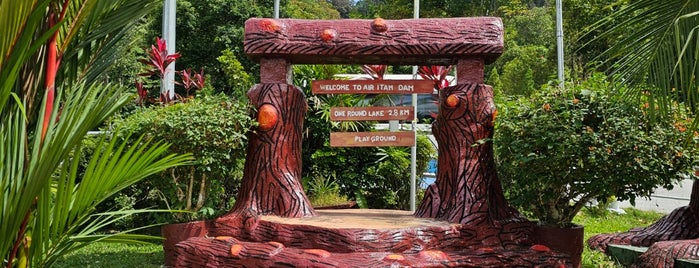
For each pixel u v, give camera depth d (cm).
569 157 504
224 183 789
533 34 3023
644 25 454
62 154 255
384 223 512
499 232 522
